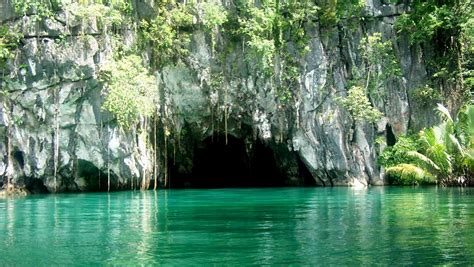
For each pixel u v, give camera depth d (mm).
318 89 26047
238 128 27203
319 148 26000
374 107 26047
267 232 9516
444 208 13523
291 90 26172
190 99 26062
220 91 26250
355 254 7449
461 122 24203
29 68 23172
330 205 14906
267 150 28406
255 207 14602
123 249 7992
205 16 25156
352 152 25828
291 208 14141
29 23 23312
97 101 23484
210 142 28734
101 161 23578
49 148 23344
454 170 24188
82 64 23281
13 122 23109
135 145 24062
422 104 26000
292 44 26203
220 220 11414
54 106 23266
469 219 11141
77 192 23625
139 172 24297
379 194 19281
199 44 25812
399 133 26047
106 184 24344
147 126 24781
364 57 26125
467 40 26375
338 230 9672
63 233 9672
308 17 26312
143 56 24906
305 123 26109
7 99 23156
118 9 24328
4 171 22969
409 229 9719
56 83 23281
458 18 25547
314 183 27312
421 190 21328
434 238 8680
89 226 10625
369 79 26141
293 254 7504
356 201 16203
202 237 9023
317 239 8695
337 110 25953
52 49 23281
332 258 7207
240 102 26547
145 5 25031
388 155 25469
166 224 10797
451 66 26078
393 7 26469
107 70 23250
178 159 27781
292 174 27875
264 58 25406
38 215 12922
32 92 23219
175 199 18078
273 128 26516
